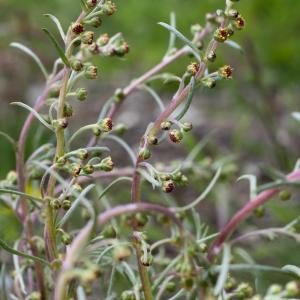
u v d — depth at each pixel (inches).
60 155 11.3
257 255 16.9
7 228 16.1
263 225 19.4
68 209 11.4
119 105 13.7
